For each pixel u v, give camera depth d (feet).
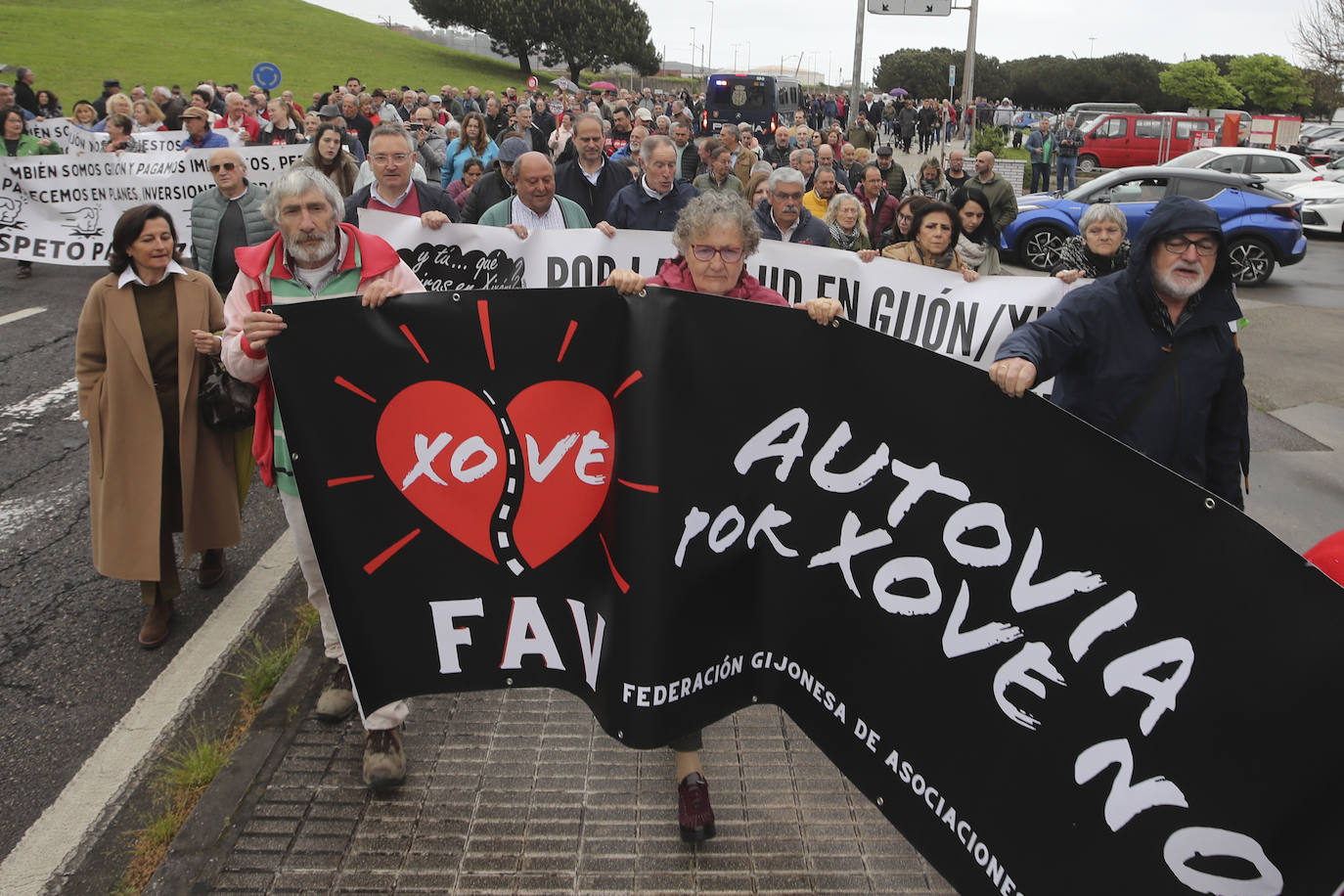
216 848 9.19
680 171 45.85
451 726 10.96
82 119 45.06
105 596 14.57
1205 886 5.64
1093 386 8.91
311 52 177.37
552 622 8.23
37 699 12.09
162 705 11.99
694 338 7.38
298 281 9.75
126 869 9.38
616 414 7.72
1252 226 42.29
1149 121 89.92
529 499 7.97
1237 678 5.45
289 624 13.66
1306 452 22.27
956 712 6.68
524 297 7.60
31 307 30.22
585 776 10.18
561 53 206.69
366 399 7.74
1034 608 6.25
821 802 9.87
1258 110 216.54
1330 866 5.20
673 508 7.61
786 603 7.57
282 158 32.07
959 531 6.57
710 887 8.75
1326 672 5.16
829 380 7.00
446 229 14.74
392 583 8.06
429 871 8.89
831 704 7.48
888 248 15.75
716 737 10.90
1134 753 5.85
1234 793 5.49
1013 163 65.10
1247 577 5.39
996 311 14.46
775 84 96.63
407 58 193.77
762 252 15.03
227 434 13.39
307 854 9.09
